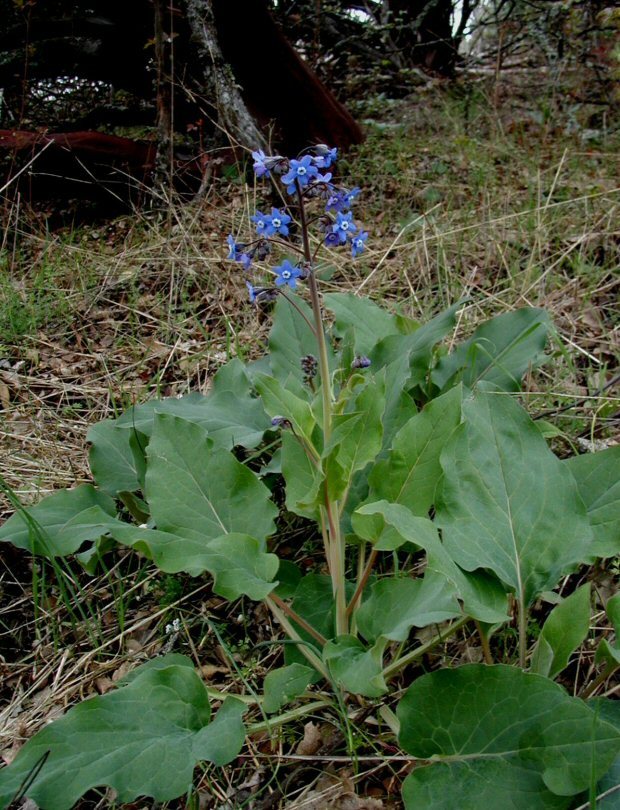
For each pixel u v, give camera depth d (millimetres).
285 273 392
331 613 437
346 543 459
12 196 1119
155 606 500
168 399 551
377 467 420
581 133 1279
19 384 722
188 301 839
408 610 364
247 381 556
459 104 1450
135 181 1144
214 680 448
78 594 510
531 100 1463
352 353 537
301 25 1652
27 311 842
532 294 771
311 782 384
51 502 486
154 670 373
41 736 336
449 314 537
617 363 685
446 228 898
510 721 327
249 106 1197
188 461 442
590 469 422
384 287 811
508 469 403
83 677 454
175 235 961
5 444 642
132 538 390
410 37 1857
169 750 342
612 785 321
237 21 1107
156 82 1062
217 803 381
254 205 939
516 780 317
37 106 1293
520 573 386
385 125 1430
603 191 954
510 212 937
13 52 1173
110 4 1129
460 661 430
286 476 430
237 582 382
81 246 1002
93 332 819
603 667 422
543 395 620
